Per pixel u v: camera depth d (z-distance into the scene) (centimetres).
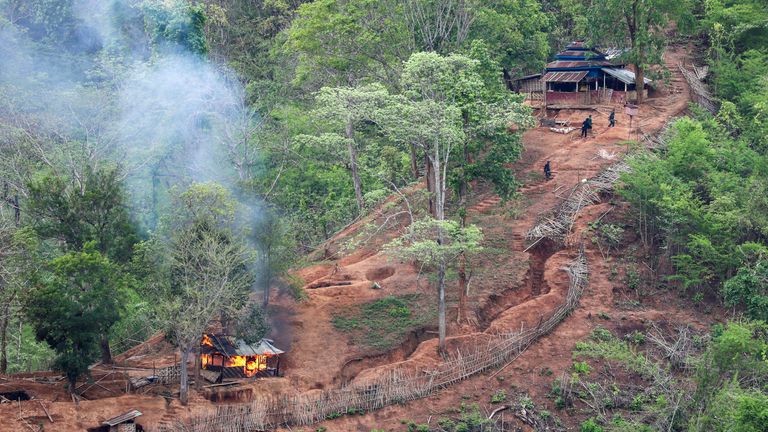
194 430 4025
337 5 6606
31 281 4297
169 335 4375
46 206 4591
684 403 4266
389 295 5422
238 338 4609
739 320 4844
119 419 3950
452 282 5522
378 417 4397
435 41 6494
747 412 3675
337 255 6225
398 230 6344
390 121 4903
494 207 6338
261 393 4478
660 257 5603
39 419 3941
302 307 5253
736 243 5409
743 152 6022
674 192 5578
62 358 4106
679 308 5319
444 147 5034
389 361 4928
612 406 4528
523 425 4425
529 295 5562
